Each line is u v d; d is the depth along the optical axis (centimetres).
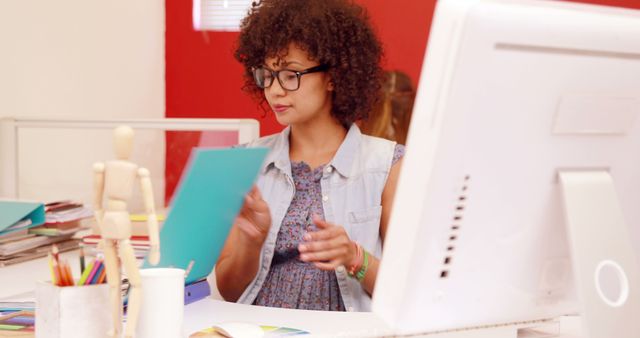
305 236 154
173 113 418
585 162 96
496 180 90
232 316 145
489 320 99
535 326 134
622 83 93
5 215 219
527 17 84
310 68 175
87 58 343
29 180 302
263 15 180
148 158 385
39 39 307
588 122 92
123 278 146
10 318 137
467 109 84
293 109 177
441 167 85
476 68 83
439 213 87
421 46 399
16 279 194
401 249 90
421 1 398
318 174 181
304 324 139
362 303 174
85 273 117
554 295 102
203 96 414
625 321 96
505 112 87
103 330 116
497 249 94
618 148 97
